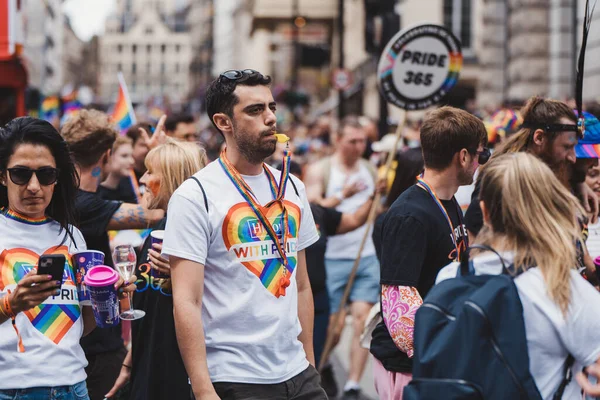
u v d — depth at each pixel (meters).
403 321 3.54
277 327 3.41
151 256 3.78
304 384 3.50
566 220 2.74
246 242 3.41
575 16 16.95
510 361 2.57
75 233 3.51
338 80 19.97
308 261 6.00
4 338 3.16
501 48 23.34
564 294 2.65
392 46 6.16
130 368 4.30
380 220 4.53
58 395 3.23
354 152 7.43
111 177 6.12
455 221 3.79
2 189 3.42
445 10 24.62
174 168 4.23
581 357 2.67
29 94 15.37
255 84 3.51
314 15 50.56
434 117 3.77
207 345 3.39
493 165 2.83
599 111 4.80
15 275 3.27
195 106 52.88
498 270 2.75
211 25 99.81
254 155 3.49
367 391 6.94
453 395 2.55
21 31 11.81
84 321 3.46
